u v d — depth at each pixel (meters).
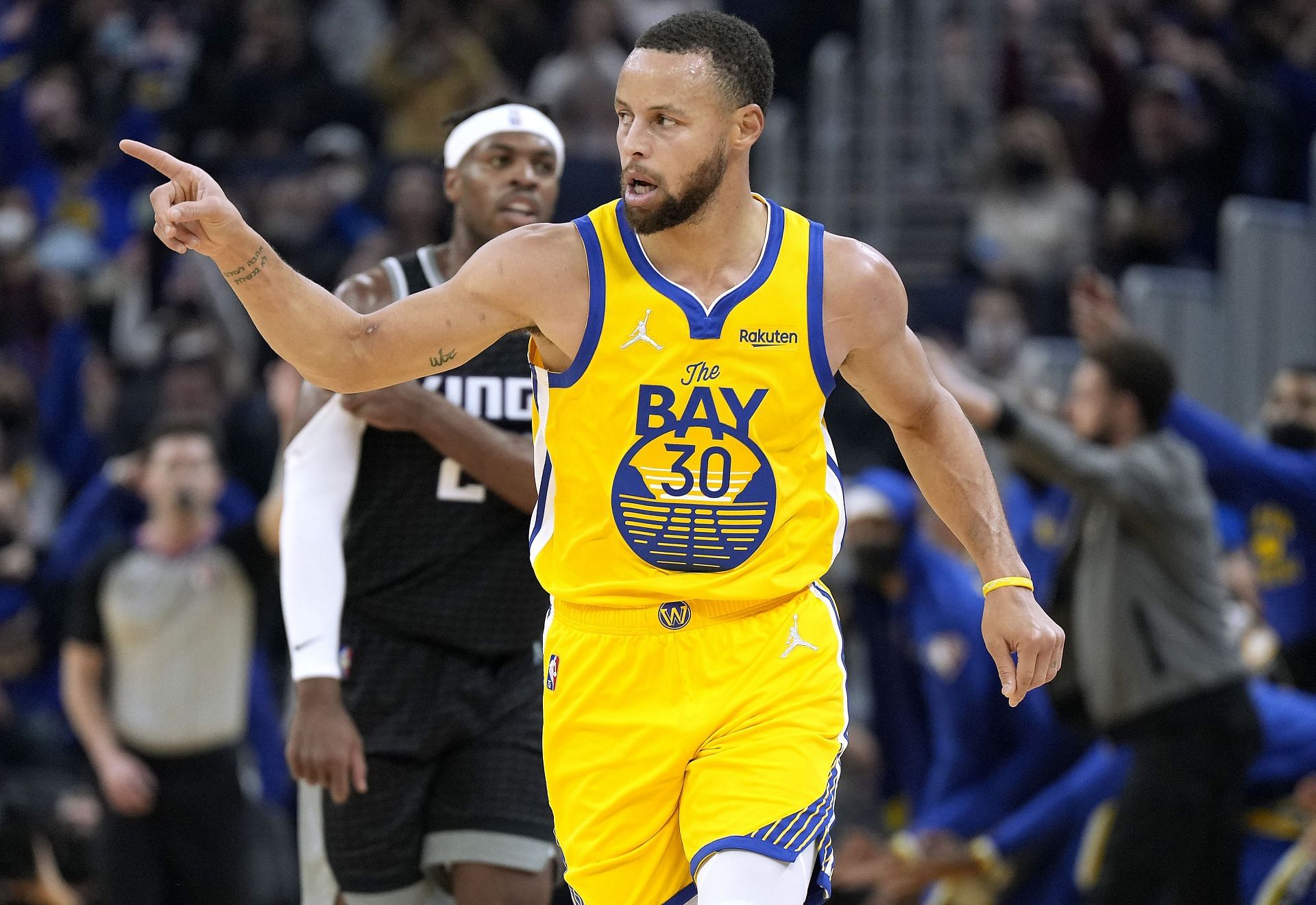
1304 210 39.38
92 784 22.27
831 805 10.02
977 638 22.61
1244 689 20.11
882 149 39.34
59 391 36.53
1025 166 38.09
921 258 39.94
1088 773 22.05
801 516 10.05
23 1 49.41
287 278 9.11
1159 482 19.53
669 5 42.50
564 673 10.18
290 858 24.44
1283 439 23.48
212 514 23.62
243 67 41.16
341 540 13.04
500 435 12.95
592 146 38.69
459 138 13.66
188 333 33.66
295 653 12.74
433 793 13.20
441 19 40.62
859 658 30.58
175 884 22.22
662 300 9.52
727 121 9.39
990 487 10.38
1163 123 39.28
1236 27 45.50
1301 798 20.38
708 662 9.93
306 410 13.15
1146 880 20.17
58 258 39.94
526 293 9.52
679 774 9.99
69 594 27.66
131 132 43.16
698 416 9.62
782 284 9.63
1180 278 36.16
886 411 10.36
